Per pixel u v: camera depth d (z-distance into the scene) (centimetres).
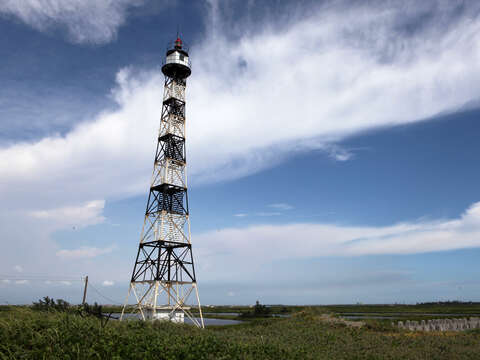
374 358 1920
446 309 14288
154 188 4784
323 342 2373
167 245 4622
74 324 1550
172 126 5106
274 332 2825
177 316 4194
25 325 1477
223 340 1822
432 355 2091
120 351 1317
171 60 5378
